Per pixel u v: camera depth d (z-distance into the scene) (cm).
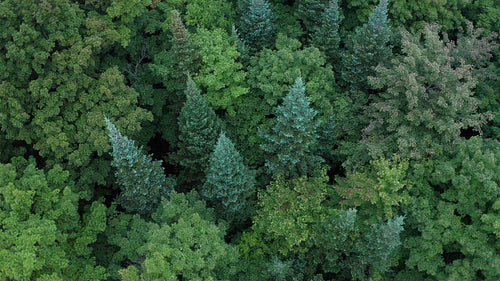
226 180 2225
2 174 1914
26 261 1677
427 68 2300
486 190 1939
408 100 2217
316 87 2567
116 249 2377
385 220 2169
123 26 2511
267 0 2992
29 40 2058
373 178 2250
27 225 1842
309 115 2267
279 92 2520
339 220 2098
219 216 2497
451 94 2177
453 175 2020
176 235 1961
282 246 2395
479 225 1956
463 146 2116
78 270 2109
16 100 2084
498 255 1841
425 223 2027
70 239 2189
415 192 2194
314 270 2352
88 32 2292
